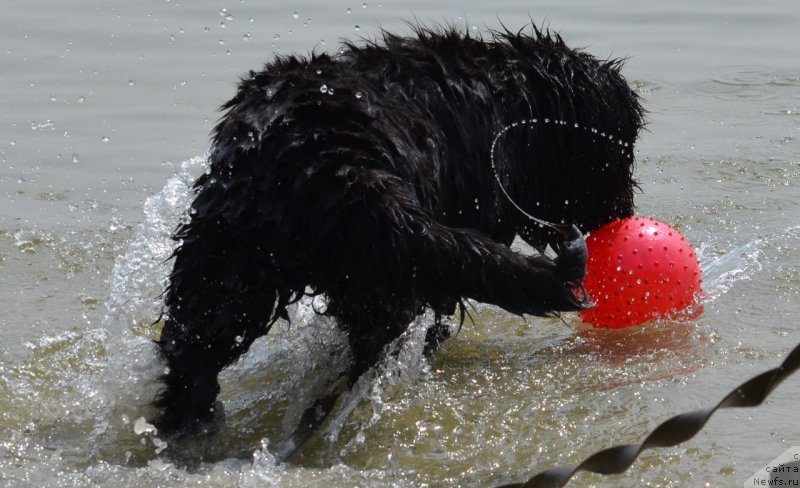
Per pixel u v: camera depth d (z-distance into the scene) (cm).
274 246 1130
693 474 1059
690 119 2309
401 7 2814
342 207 1091
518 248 1792
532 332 1505
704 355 1359
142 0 2952
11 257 1712
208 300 1155
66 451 1173
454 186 1330
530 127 1431
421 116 1289
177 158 2038
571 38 2647
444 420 1230
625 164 1545
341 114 1156
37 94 2314
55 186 1956
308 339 1411
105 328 1468
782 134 2212
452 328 1520
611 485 1046
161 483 1097
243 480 1101
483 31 2423
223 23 2725
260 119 1152
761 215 1850
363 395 1265
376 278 1111
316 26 2638
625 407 1230
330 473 1116
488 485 1077
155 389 1214
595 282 1449
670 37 2755
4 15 2809
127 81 2378
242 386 1355
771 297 1535
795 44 2728
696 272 1473
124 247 1752
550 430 1188
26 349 1411
